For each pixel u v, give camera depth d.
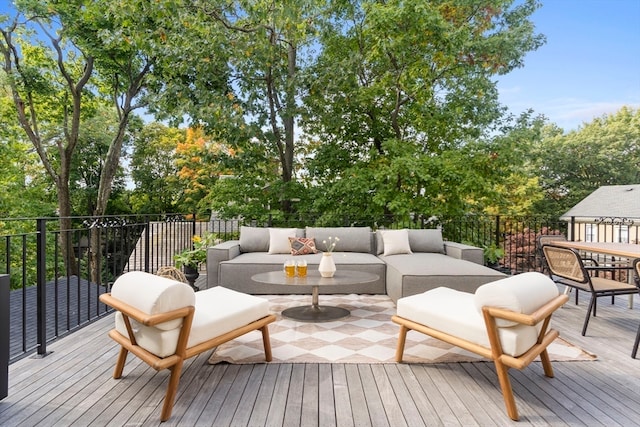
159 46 7.11
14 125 12.52
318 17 8.22
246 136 7.48
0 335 2.08
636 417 1.96
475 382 2.37
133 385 2.33
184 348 2.02
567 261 3.57
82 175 16.28
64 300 4.84
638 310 4.18
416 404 2.09
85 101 12.96
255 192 8.36
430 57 8.05
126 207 17.62
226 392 2.23
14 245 11.81
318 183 9.27
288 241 5.31
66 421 1.92
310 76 7.66
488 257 6.46
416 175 7.54
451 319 2.34
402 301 2.68
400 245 5.24
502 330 2.02
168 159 18.56
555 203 19.00
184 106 7.09
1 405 2.08
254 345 3.00
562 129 21.81
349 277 3.82
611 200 16.58
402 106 9.14
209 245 5.74
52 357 2.79
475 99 8.84
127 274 2.34
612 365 2.65
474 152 8.29
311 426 1.87
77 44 10.39
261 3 6.67
